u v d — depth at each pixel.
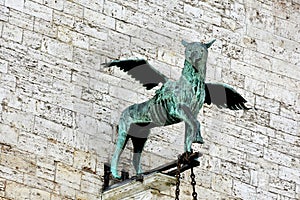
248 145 24.48
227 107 20.84
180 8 23.67
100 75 18.30
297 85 25.75
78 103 18.70
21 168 21.41
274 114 25.17
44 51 22.34
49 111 21.98
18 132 21.59
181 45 18.30
